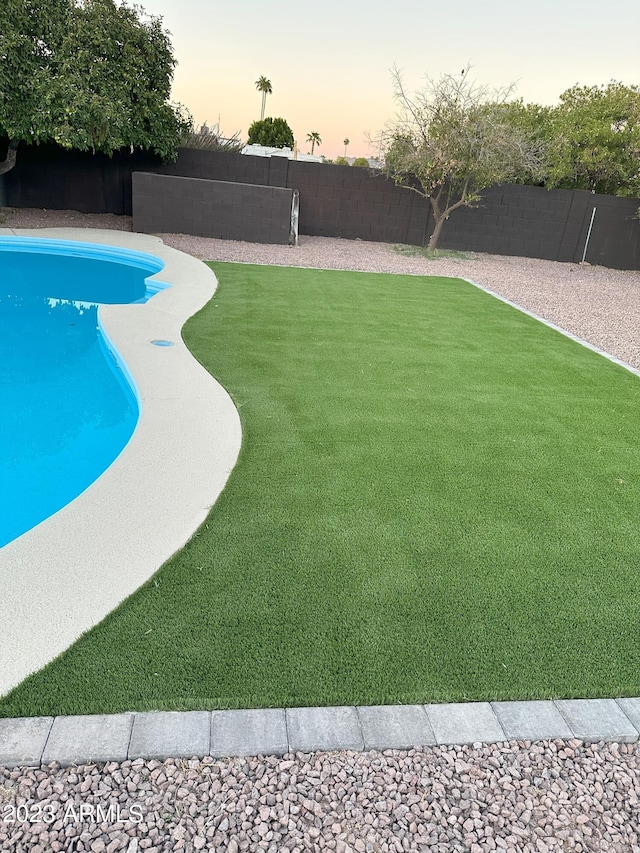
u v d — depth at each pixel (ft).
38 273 33.24
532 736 6.47
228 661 7.06
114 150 44.91
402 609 8.16
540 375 19.16
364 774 5.94
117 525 9.63
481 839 5.47
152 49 40.65
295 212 43.39
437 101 40.70
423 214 48.39
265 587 8.40
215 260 35.01
